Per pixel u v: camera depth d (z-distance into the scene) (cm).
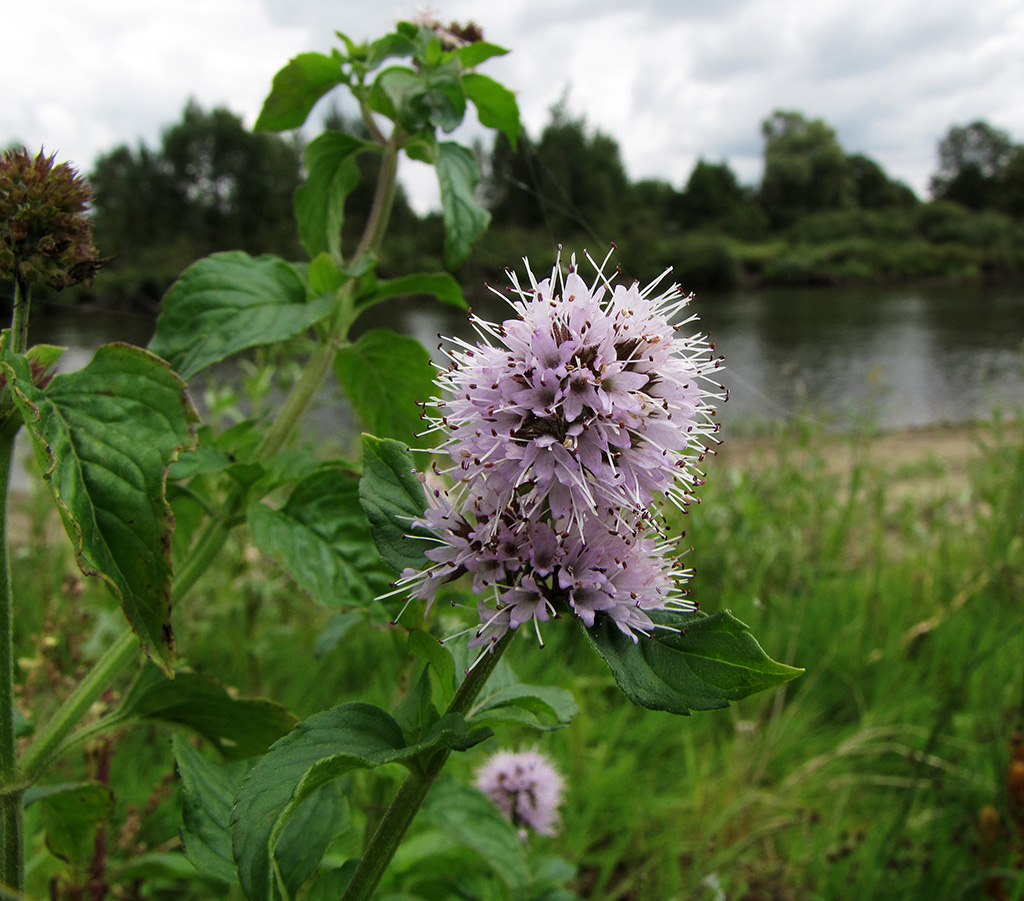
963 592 600
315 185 282
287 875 181
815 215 7906
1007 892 350
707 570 630
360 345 278
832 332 2814
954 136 9388
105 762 296
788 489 768
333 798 190
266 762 142
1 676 179
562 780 333
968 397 1673
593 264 169
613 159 4988
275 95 274
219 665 487
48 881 286
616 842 388
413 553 164
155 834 341
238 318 240
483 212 256
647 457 152
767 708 470
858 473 695
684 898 329
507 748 385
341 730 150
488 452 146
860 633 552
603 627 152
